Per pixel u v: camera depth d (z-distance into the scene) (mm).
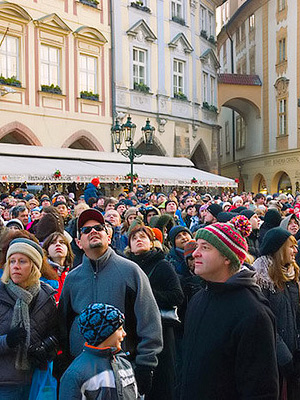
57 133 21016
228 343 2604
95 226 3459
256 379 2502
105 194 20531
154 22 25797
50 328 3539
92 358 2645
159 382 4121
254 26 36875
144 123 25016
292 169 32062
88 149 22797
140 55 25172
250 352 2533
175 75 27391
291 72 31969
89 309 2672
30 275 3520
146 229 4504
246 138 38188
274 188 34375
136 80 24906
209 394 2617
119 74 23703
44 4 20516
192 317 2840
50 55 20906
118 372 2660
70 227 5965
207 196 14039
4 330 3424
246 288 2734
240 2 43812
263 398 2484
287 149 32406
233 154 41344
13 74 19516
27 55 19844
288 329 3822
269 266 3918
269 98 34438
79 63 22031
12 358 3396
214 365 2619
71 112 21609
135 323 3500
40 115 20312
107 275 3465
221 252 2809
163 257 4496
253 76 35594
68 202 12711
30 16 19766
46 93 20516
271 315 2660
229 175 42844
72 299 3531
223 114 44375
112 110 23406
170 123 26625
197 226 8695
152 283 4320
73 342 3447
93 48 22609
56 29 20828
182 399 2773
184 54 27844
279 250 3926
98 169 18594
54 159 18906
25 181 15742
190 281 4844
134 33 24344
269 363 2531
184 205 12727
